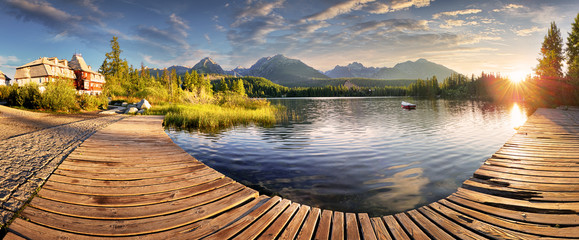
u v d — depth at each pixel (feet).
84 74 193.77
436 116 85.76
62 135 32.63
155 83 166.09
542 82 113.09
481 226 11.48
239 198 14.38
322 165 26.48
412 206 16.49
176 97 138.62
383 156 30.17
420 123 65.82
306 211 13.12
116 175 17.90
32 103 67.05
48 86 71.97
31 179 15.61
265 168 25.41
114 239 9.87
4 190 13.41
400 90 508.53
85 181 16.22
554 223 11.64
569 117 60.90
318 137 43.93
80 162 20.54
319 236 10.65
